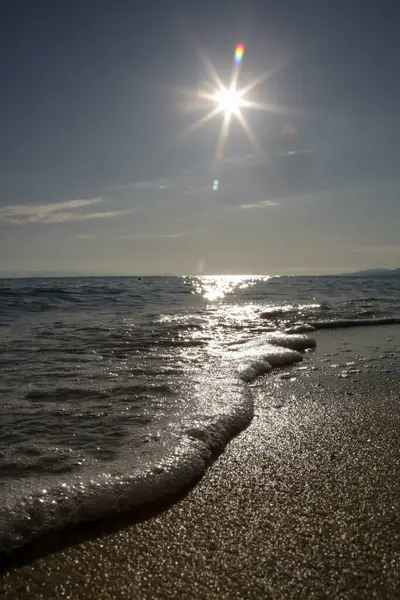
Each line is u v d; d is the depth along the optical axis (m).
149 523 2.47
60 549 2.24
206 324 9.62
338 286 26.25
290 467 3.14
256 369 5.82
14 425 3.67
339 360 6.54
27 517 2.39
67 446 3.29
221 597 1.94
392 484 2.89
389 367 6.07
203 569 2.12
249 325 9.55
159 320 10.25
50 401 4.29
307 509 2.61
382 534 2.36
